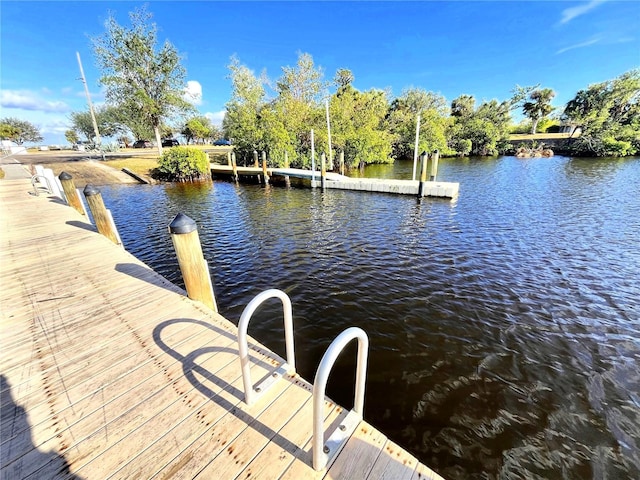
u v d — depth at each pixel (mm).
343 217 8836
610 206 9102
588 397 2600
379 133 23719
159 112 19891
